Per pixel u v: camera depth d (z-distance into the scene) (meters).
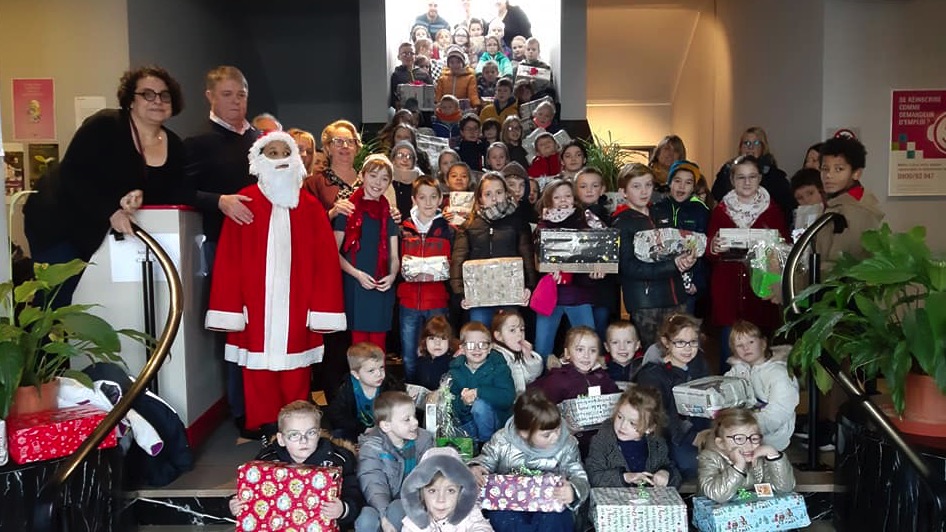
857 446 2.92
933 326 2.52
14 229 5.36
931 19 5.30
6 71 5.40
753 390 3.34
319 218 3.68
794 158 5.98
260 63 9.47
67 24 5.38
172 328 2.90
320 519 2.73
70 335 2.78
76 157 3.30
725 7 8.05
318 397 4.46
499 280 3.85
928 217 5.38
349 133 4.29
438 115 7.59
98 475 2.77
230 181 3.83
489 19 9.73
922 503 2.54
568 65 7.97
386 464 2.94
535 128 7.35
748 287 4.02
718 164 8.37
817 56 5.47
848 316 2.78
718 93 8.34
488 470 3.02
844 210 3.68
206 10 7.37
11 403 2.56
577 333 3.45
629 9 9.02
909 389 2.76
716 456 2.96
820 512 3.19
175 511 3.15
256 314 3.55
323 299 3.63
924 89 5.33
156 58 5.99
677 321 3.44
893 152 5.36
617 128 10.41
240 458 3.51
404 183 4.59
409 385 3.50
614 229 3.86
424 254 3.86
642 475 3.03
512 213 3.99
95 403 2.91
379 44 7.90
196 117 7.05
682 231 3.89
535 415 2.92
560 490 2.84
